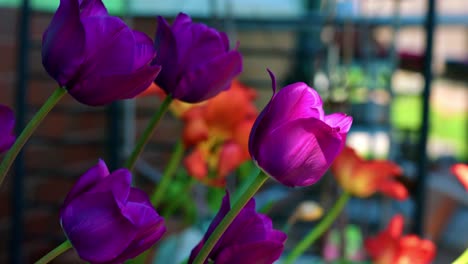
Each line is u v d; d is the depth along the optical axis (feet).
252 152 1.92
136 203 1.86
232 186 4.99
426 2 6.20
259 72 11.60
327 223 3.57
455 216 9.82
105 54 1.93
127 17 7.15
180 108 3.37
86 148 9.66
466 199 9.50
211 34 2.31
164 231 1.85
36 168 8.95
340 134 1.89
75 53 1.91
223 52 2.33
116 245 1.83
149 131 2.30
